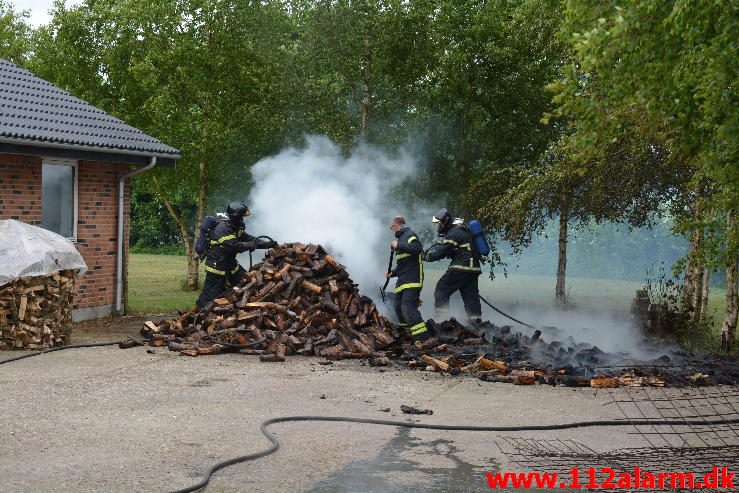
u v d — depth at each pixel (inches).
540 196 619.8
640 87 243.0
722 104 256.8
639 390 339.9
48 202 520.7
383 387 337.7
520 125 753.0
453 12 736.3
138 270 1120.8
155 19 785.6
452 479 211.0
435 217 533.0
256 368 374.6
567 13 241.4
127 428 256.5
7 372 350.6
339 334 423.5
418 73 773.9
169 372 358.3
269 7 799.7
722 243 448.8
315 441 247.0
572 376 356.8
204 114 796.0
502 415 287.4
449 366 379.6
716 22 238.4
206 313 453.4
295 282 450.3
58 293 422.6
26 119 493.0
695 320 593.9
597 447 243.8
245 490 199.0
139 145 549.3
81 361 383.2
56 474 207.3
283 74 802.2
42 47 836.6
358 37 758.5
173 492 192.4
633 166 549.0
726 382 359.6
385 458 229.9
